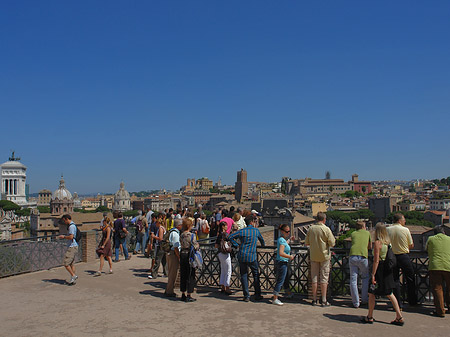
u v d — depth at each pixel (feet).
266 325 34.78
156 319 36.78
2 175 604.90
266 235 68.69
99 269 59.16
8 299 44.62
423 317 36.60
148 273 59.52
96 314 38.60
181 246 43.21
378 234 35.14
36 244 61.52
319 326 34.42
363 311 38.55
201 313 38.45
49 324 35.73
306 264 44.24
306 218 216.74
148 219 79.77
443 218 390.83
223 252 44.70
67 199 523.70
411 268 38.68
